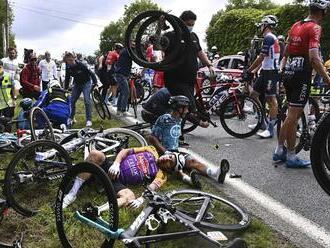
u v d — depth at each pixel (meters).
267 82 8.06
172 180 5.64
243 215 4.40
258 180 5.82
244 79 8.49
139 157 5.36
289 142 6.31
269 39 7.93
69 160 5.21
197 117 8.24
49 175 5.02
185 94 7.39
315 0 5.87
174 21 7.11
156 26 7.32
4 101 9.09
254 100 8.27
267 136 8.34
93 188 4.87
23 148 4.79
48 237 4.23
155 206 3.69
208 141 8.12
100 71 13.11
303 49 5.96
